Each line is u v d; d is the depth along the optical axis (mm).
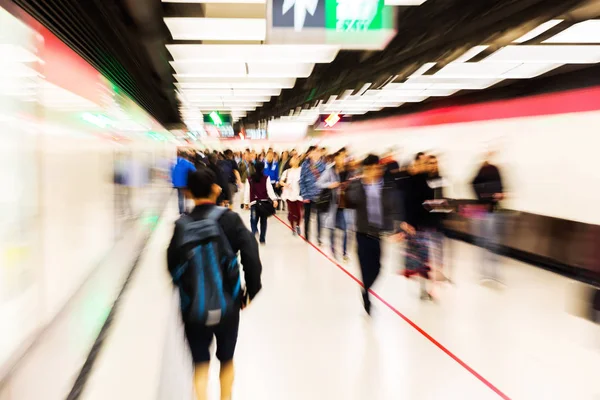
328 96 9680
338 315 4242
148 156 11852
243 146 21391
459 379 3037
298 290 5023
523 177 6773
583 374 3133
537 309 4508
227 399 2350
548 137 6289
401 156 11562
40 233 3500
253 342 3602
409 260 4668
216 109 15195
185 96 11766
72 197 4465
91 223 5230
